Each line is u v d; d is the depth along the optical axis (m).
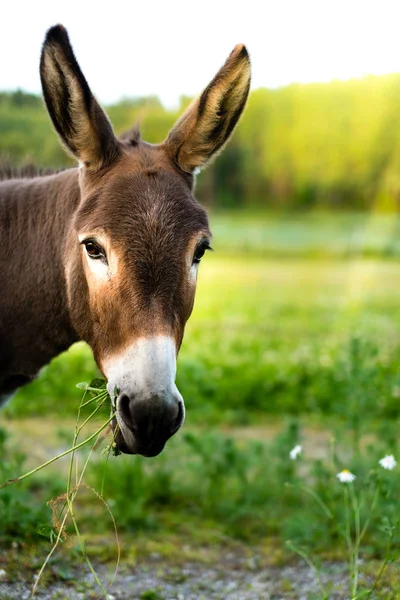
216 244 29.48
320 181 24.39
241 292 20.86
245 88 4.45
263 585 5.21
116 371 3.74
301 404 10.25
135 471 6.71
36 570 5.08
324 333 14.23
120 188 3.97
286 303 18.64
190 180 4.48
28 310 4.87
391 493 5.51
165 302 3.69
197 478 7.14
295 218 28.28
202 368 10.66
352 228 19.61
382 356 9.98
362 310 12.84
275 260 28.64
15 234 4.93
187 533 6.18
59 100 4.15
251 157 28.00
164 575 5.32
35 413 9.70
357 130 15.97
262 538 6.11
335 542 5.84
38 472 7.24
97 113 4.18
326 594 4.73
